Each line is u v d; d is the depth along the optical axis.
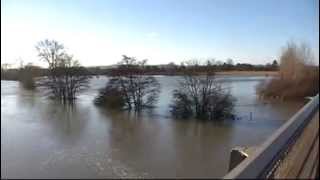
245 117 49.34
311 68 75.31
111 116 49.16
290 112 53.78
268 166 5.05
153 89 58.47
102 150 30.45
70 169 25.20
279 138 5.87
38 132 37.34
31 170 24.86
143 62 59.91
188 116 49.44
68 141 33.19
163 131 39.22
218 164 27.00
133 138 34.88
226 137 36.47
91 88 82.56
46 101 64.44
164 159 28.05
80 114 50.31
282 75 76.31
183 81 61.69
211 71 53.59
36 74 77.38
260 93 75.69
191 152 29.81
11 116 47.88
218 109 49.06
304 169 5.70
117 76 58.19
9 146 30.91
